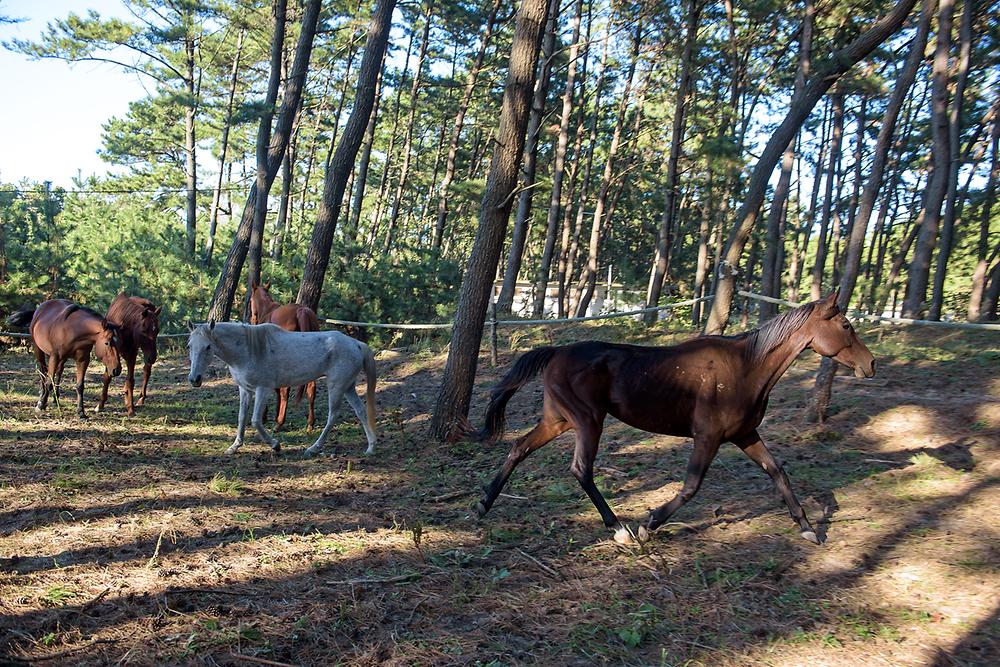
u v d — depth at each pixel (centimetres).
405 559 530
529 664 387
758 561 515
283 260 1941
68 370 1508
